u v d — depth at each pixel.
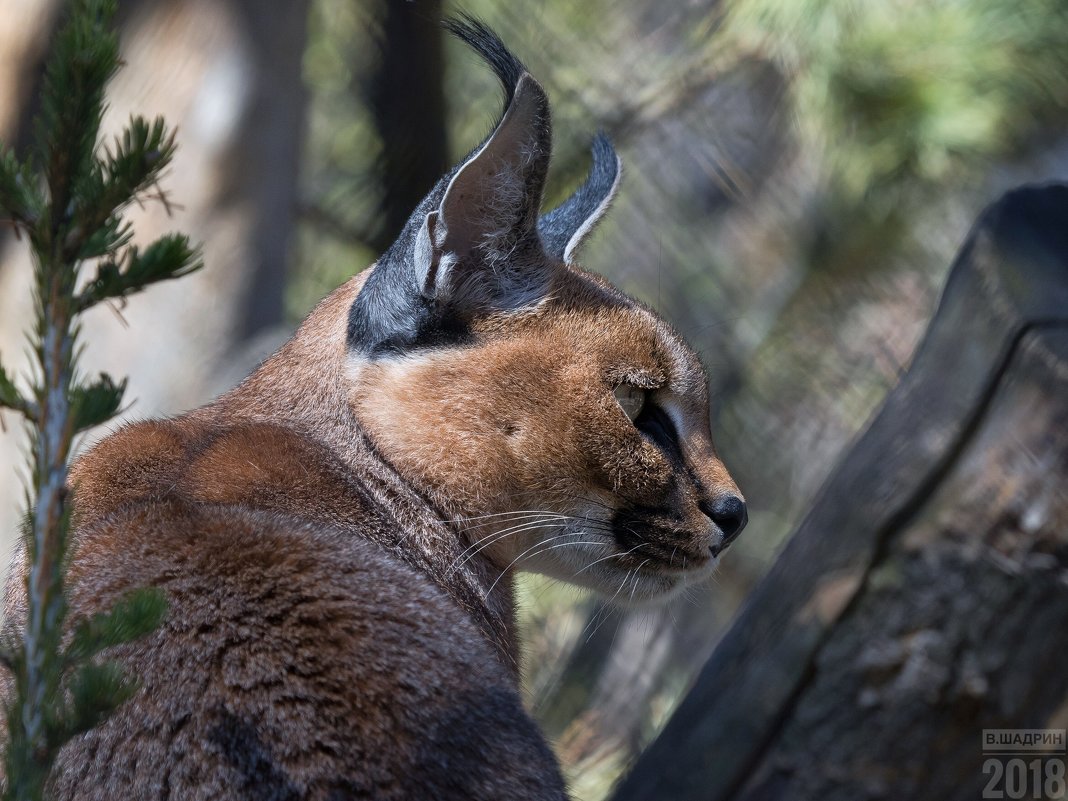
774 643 7.48
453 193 6.89
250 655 5.20
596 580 7.61
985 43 15.62
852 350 18.11
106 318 12.95
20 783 4.27
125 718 5.10
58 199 4.33
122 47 12.88
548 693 14.26
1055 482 6.93
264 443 6.61
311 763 4.95
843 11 15.41
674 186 17.84
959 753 7.21
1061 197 7.49
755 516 18.28
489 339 7.11
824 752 7.36
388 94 13.12
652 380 7.44
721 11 15.72
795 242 18.27
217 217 13.12
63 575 4.52
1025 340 7.00
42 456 4.36
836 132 16.23
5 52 12.78
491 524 7.18
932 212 17.84
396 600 5.56
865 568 7.25
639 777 7.75
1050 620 7.00
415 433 6.99
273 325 13.59
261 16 13.14
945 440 7.11
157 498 6.00
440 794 4.98
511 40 15.09
